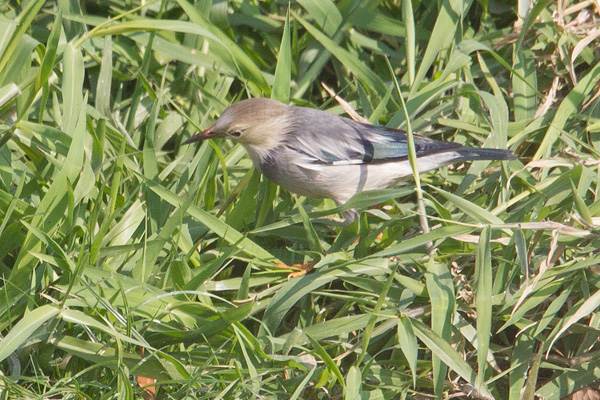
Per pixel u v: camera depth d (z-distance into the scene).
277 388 8.59
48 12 11.80
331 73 12.58
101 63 11.03
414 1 12.24
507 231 9.57
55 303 8.34
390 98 11.60
